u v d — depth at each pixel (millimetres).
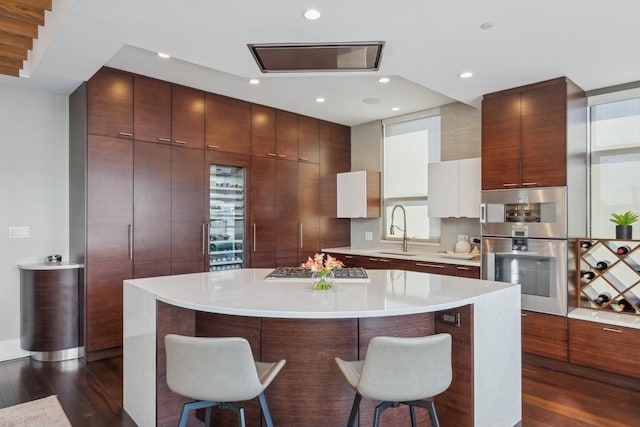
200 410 2537
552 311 3568
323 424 2191
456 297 2242
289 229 5383
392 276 3031
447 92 3938
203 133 4527
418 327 2365
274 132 5227
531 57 3078
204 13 2422
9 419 2686
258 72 3367
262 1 2285
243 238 4902
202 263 4496
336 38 2736
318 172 5770
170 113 4266
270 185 5176
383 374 1702
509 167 3816
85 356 3725
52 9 2805
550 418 2709
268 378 1847
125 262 3943
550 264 3572
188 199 4398
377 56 2949
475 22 2523
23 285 3768
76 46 2949
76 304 3832
